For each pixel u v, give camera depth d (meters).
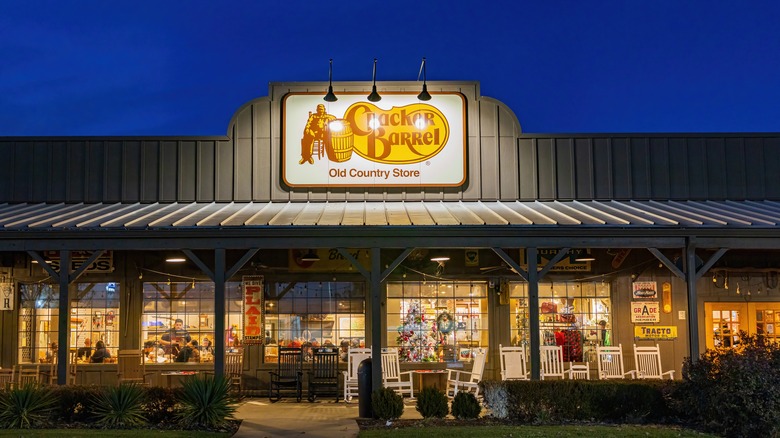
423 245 13.66
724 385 11.59
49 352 16.77
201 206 16.44
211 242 13.69
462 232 13.70
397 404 12.97
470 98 17.27
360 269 13.55
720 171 17.64
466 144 17.09
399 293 17.09
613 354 16.89
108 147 17.12
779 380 11.42
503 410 12.76
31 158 17.12
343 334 16.95
